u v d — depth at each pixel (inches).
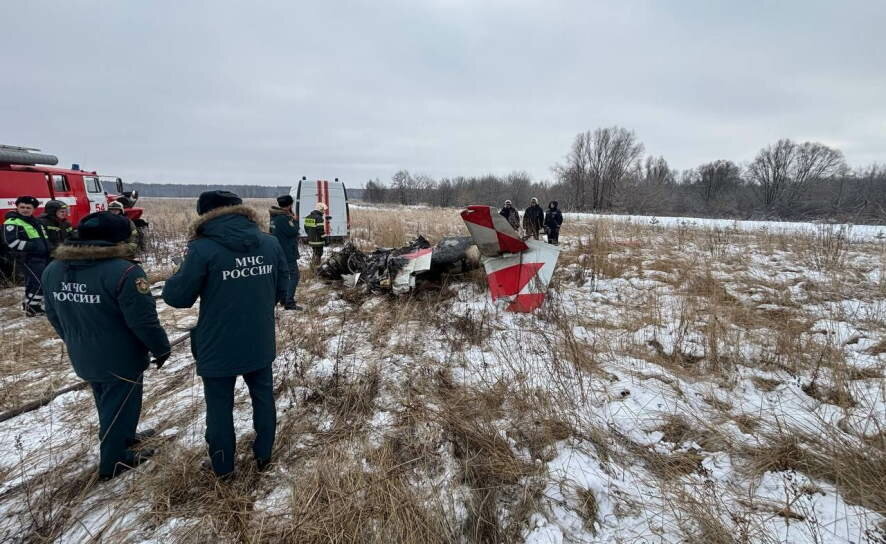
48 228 255.8
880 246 350.9
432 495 92.5
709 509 87.2
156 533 84.4
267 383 99.5
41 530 85.7
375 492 92.7
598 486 93.5
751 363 149.2
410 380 141.8
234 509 90.0
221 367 89.4
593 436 110.5
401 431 114.7
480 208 203.8
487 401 128.1
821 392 129.1
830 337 157.3
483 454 105.1
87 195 388.2
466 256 252.5
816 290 228.8
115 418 96.7
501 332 182.7
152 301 92.4
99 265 88.4
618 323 192.1
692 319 181.5
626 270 287.1
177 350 175.2
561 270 289.9
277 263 99.0
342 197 461.4
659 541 81.6
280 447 109.5
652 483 96.2
